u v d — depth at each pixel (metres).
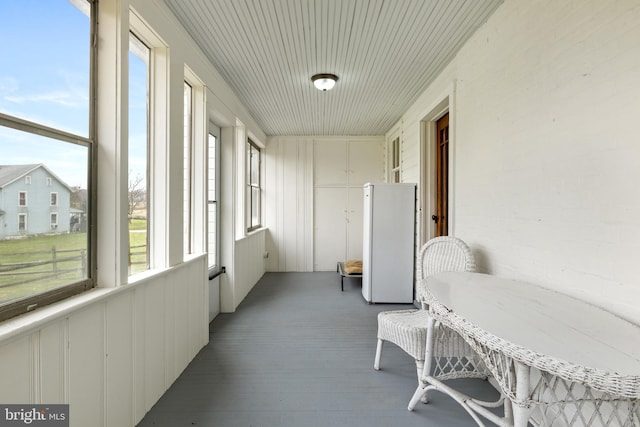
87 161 1.39
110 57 1.44
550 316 1.17
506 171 1.90
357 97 3.68
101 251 1.45
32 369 1.04
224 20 2.10
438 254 2.30
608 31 1.22
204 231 2.62
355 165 5.79
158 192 1.95
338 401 1.86
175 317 2.08
